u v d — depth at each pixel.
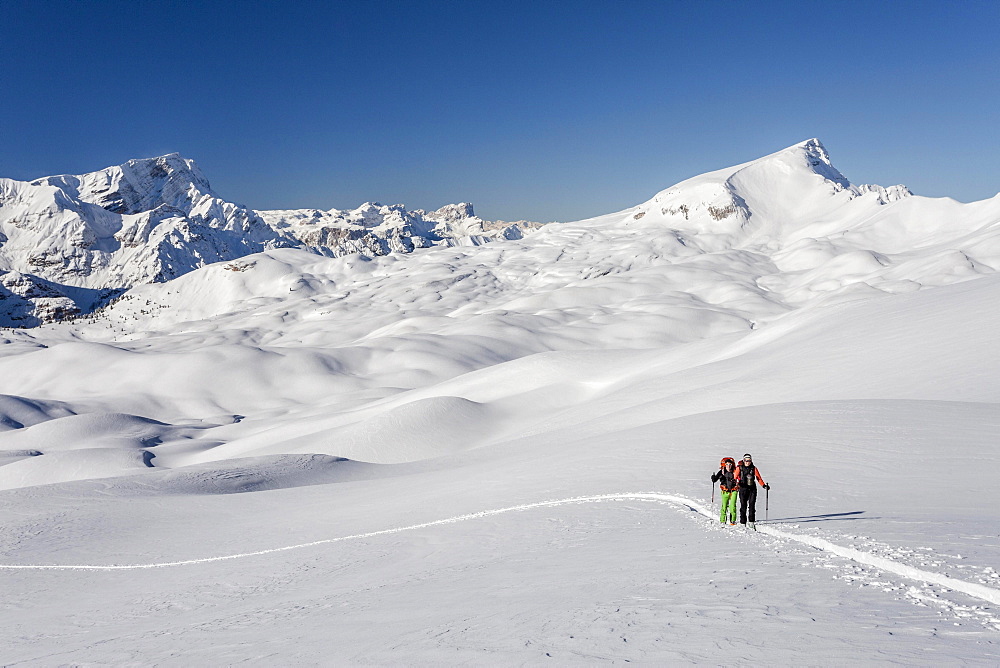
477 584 12.87
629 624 7.66
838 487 20.17
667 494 21.61
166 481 62.12
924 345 53.38
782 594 8.34
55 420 139.75
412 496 37.06
